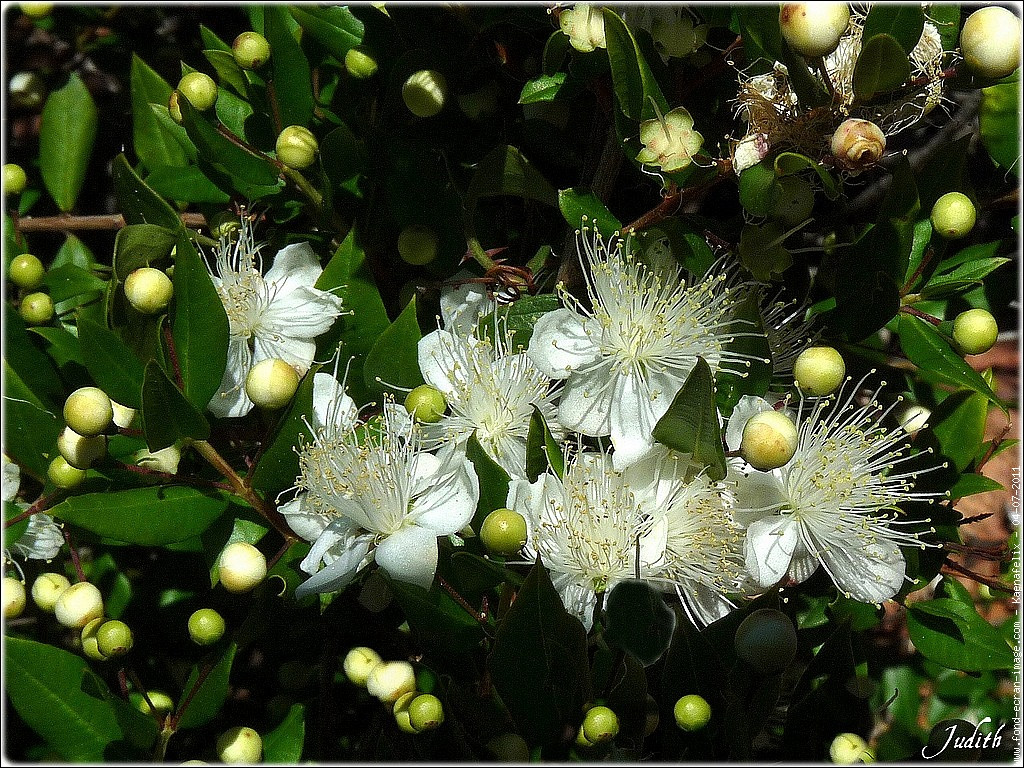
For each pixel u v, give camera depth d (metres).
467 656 0.16
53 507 0.16
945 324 0.18
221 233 0.20
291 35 0.19
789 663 0.16
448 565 0.17
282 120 0.20
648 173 0.17
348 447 0.17
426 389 0.17
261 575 0.17
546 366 0.17
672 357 0.17
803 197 0.17
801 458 0.17
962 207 0.17
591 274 0.18
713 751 0.16
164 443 0.16
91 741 0.16
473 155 0.20
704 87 0.18
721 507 0.17
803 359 0.17
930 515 0.18
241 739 0.17
